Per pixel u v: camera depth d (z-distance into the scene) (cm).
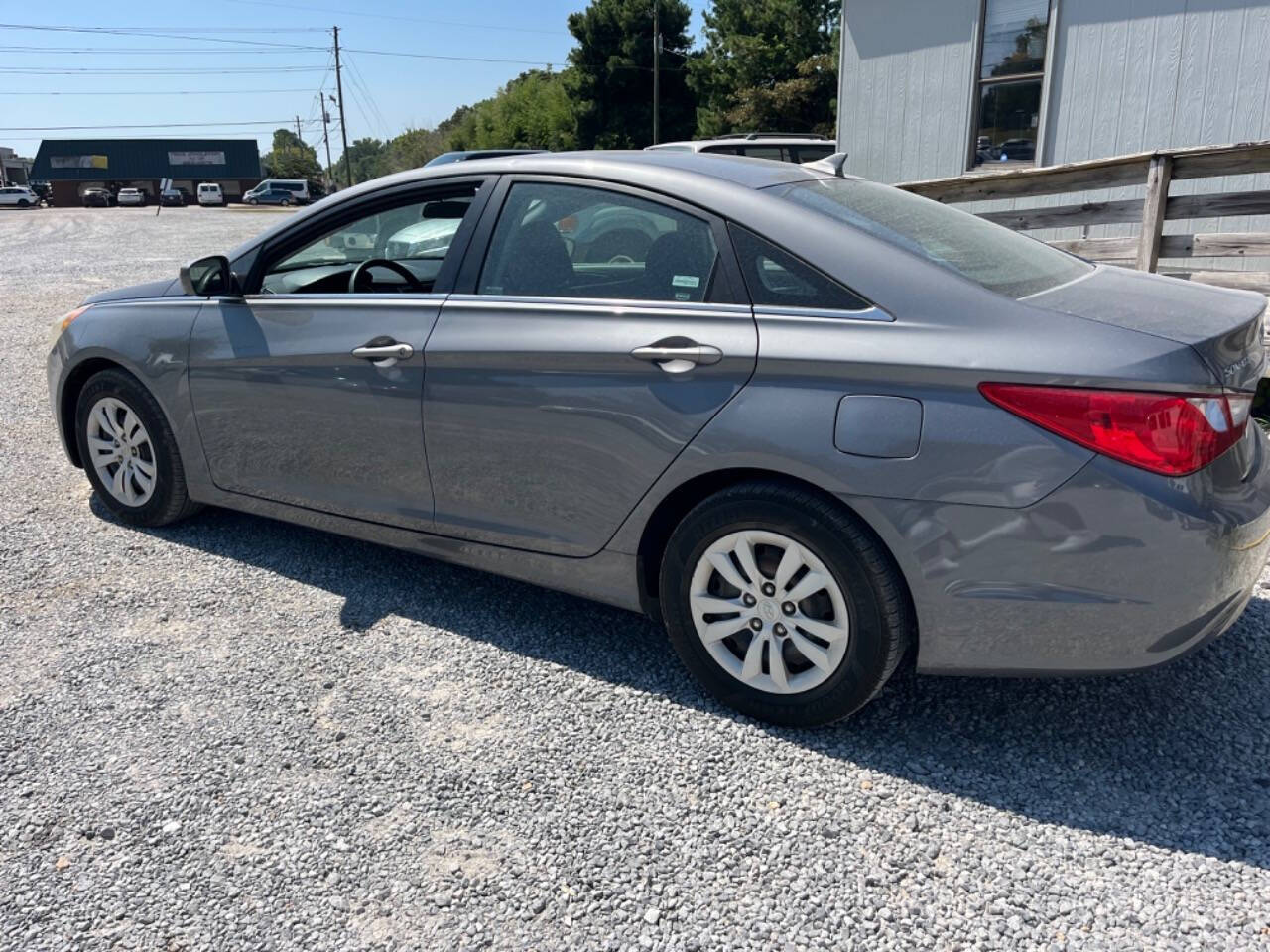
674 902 218
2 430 603
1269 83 779
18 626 345
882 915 214
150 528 436
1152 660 241
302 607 360
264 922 214
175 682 308
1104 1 852
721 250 279
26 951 206
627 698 299
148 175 7544
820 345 255
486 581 382
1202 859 228
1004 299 250
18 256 1809
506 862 231
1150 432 226
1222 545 230
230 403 376
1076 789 254
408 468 336
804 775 261
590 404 289
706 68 4219
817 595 267
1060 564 236
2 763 268
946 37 958
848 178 341
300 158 10806
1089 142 884
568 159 318
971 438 238
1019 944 205
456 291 323
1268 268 806
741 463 265
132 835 241
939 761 267
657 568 305
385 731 282
